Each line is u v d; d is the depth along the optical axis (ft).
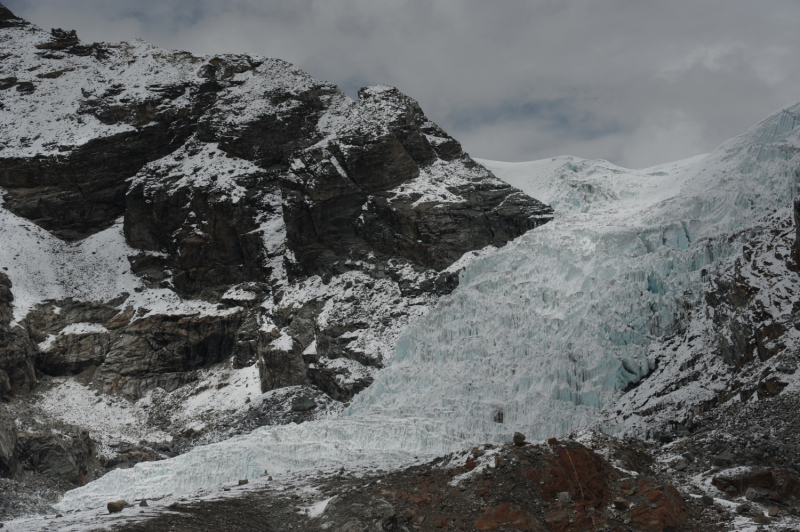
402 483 101.45
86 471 177.78
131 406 247.50
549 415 165.07
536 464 92.43
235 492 117.50
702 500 88.28
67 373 251.39
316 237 268.41
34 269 269.85
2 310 242.17
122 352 257.14
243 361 257.96
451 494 92.48
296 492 113.09
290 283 266.57
